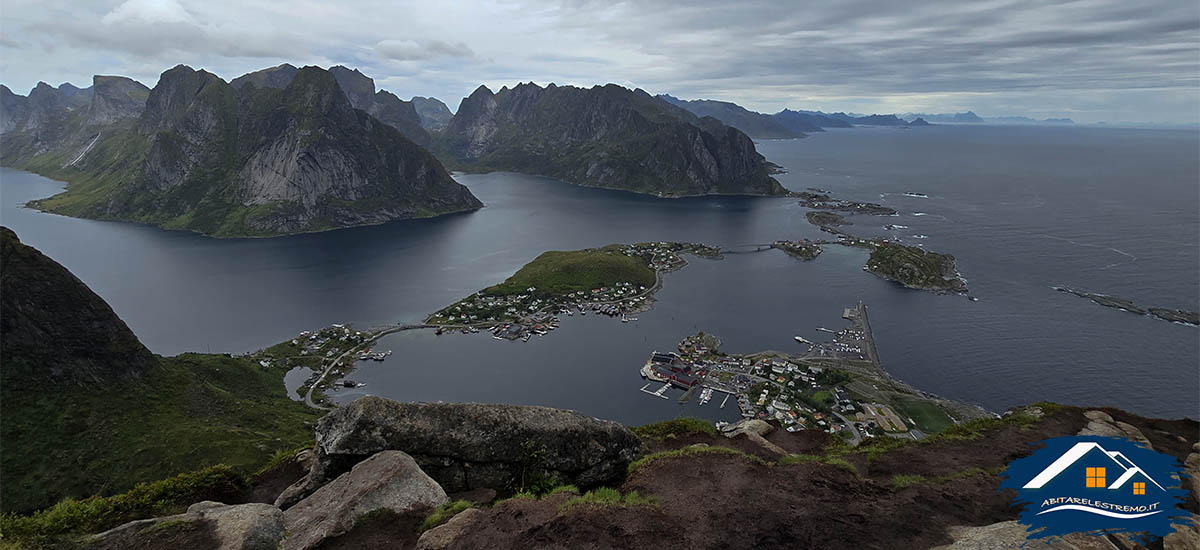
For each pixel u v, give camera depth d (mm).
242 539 18969
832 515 20188
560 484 25859
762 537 18703
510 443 26109
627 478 25562
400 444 25109
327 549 19344
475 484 25391
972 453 28688
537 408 27938
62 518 22062
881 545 18250
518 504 20844
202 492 27297
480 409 26812
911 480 23406
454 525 19219
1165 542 18578
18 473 60906
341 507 20969
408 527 20516
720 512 20547
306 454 32469
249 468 63938
